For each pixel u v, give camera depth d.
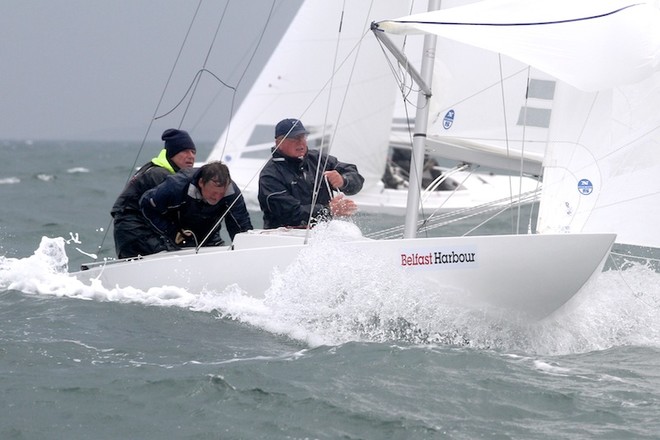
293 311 20.72
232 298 21.62
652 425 15.27
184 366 17.84
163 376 17.14
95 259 32.25
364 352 18.67
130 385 16.62
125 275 23.27
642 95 21.16
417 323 20.30
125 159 144.25
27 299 22.88
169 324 20.69
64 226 40.38
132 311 21.58
